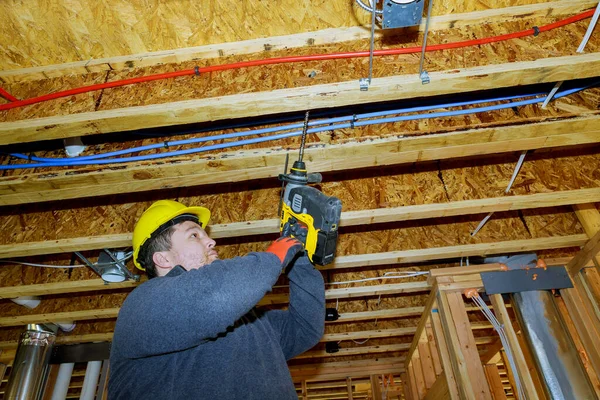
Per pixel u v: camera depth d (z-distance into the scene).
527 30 1.60
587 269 2.50
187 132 1.83
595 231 2.32
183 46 1.79
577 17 1.60
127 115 1.50
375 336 3.95
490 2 1.68
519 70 1.44
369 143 1.70
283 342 1.24
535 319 2.51
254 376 0.95
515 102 1.72
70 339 3.61
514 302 2.62
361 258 2.47
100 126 1.53
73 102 1.61
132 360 0.94
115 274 2.39
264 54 1.76
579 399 2.22
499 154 2.28
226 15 1.73
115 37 1.74
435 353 3.41
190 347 0.90
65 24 1.70
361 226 2.61
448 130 1.70
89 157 1.76
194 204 2.24
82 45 1.75
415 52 1.59
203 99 1.52
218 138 1.76
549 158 2.23
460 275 2.75
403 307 3.42
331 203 1.17
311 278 1.20
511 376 3.98
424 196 2.16
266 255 0.97
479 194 2.13
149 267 1.25
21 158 1.81
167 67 1.76
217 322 0.85
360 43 1.73
